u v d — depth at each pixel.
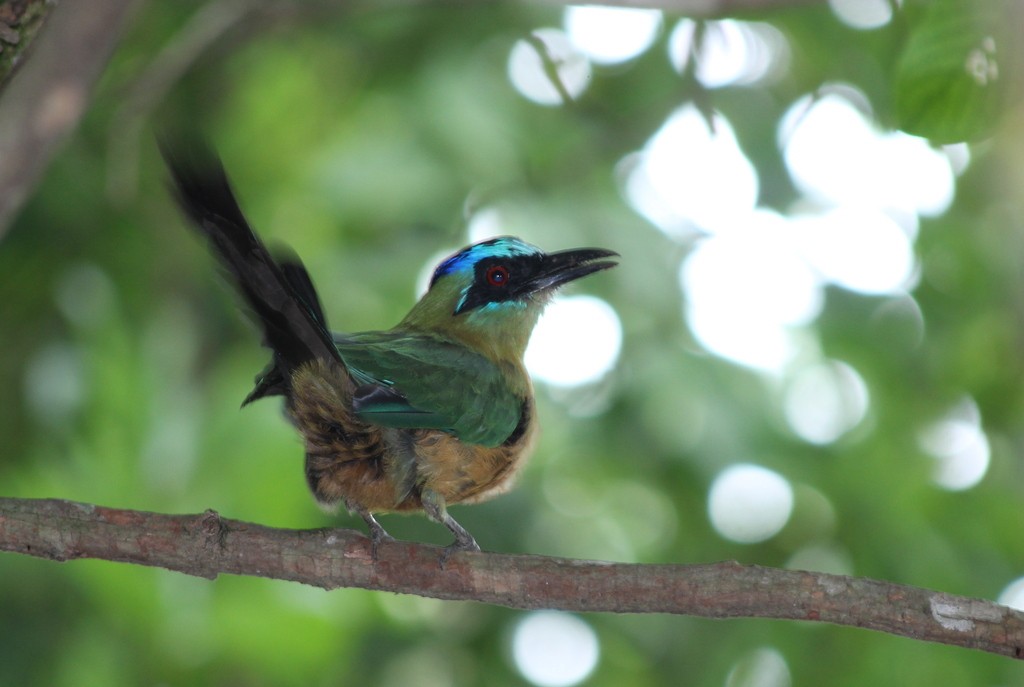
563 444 13.31
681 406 13.30
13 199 6.27
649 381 13.13
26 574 10.84
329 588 7.19
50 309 12.62
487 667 14.23
